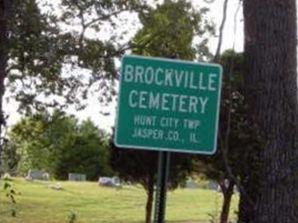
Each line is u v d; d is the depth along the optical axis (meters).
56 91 19.98
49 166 53.56
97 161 54.53
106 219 28.77
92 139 54.97
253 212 7.94
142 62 6.07
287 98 7.97
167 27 20.19
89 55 19.31
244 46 8.24
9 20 10.74
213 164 17.92
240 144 8.08
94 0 18.94
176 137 6.06
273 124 7.95
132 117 6.04
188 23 19.97
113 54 20.19
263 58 8.03
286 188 7.86
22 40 15.30
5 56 10.38
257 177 7.94
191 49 18.11
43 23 15.89
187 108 6.09
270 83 7.99
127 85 6.05
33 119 19.83
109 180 45.06
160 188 6.08
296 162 7.91
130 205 35.09
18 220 24.67
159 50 20.09
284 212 7.83
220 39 8.40
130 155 21.83
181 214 32.75
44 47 16.50
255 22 8.10
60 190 39.84
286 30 8.03
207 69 6.12
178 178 22.14
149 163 21.75
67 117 20.84
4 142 10.81
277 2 8.04
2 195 28.22
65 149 54.25
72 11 18.44
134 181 22.67
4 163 12.01
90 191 40.53
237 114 8.22
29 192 36.38
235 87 8.30
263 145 7.94
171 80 6.07
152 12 20.48
